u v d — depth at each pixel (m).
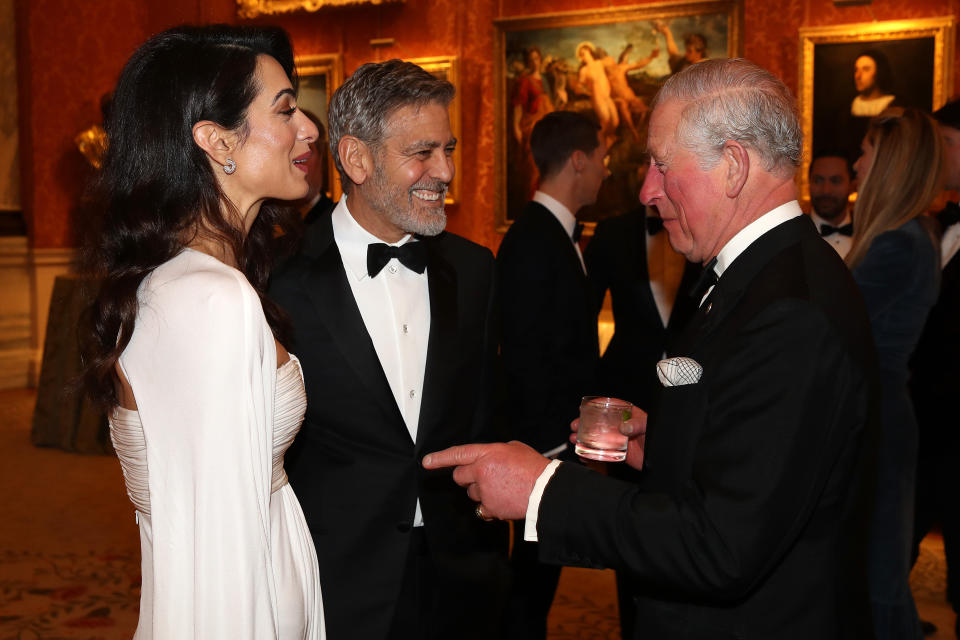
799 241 1.32
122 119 1.42
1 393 8.00
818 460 1.19
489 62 7.77
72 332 5.93
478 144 7.86
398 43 8.08
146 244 1.37
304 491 1.81
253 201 1.50
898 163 2.41
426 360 1.89
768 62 6.84
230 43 1.45
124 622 3.38
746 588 1.19
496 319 2.06
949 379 2.69
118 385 1.41
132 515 4.68
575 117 3.11
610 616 3.42
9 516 4.63
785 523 1.17
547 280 2.88
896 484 2.30
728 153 1.32
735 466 1.18
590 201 3.21
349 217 1.92
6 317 8.18
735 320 1.27
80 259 1.43
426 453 1.83
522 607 2.73
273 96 1.46
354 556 1.77
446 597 1.84
